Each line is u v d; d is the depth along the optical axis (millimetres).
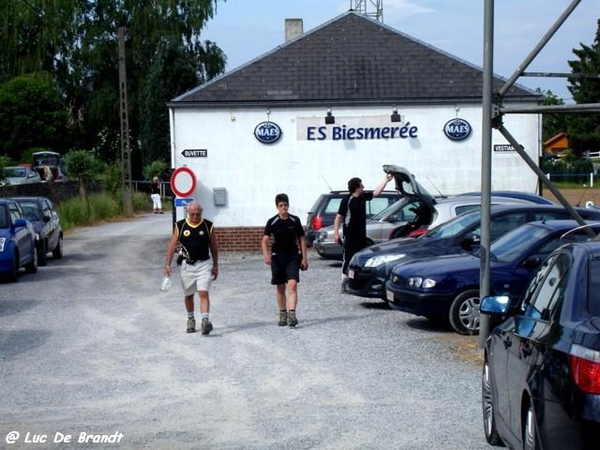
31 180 49094
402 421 8188
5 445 7680
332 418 8367
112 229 39406
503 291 12195
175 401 9188
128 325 14031
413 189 16766
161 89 57594
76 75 60719
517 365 6090
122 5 59750
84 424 8352
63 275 21844
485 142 11445
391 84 26281
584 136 67188
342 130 26000
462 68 26547
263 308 15383
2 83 62344
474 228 14828
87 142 65000
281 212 13398
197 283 12969
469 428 7906
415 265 13094
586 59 50406
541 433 5285
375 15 33719
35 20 59375
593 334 5141
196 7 58875
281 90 26141
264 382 9945
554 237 12391
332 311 14922
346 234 16078
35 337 13109
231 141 25953
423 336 12516
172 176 23328
